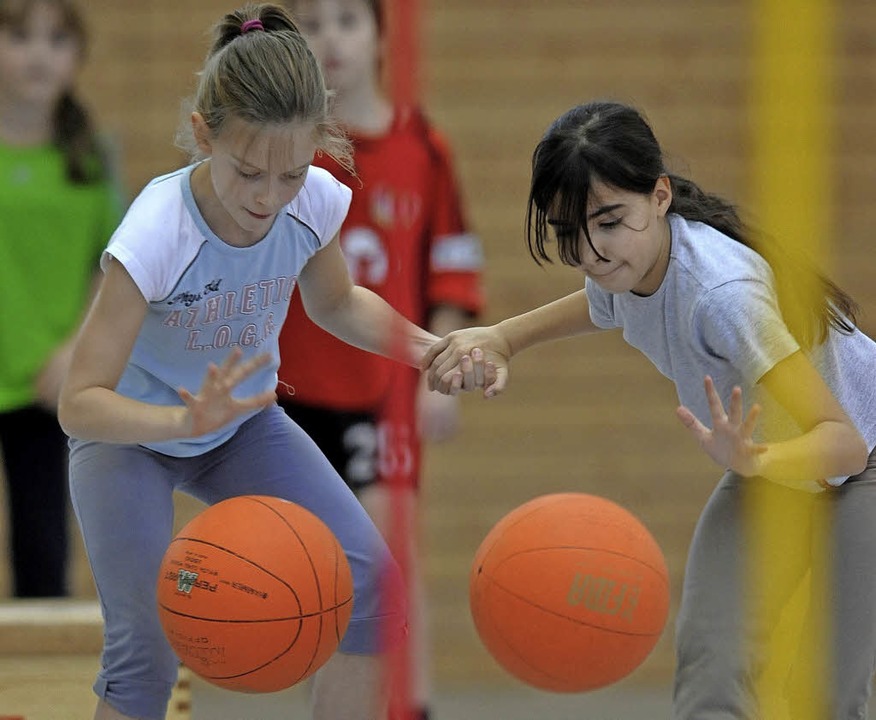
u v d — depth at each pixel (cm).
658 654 1703
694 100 1714
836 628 890
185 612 785
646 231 834
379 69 1270
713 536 891
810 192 1614
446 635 1709
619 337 1741
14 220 1249
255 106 762
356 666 880
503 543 841
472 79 1733
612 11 1730
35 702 1002
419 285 1260
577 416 1739
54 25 1245
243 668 788
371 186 1229
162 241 806
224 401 762
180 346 848
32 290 1259
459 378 936
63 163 1267
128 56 1719
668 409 1738
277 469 893
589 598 813
